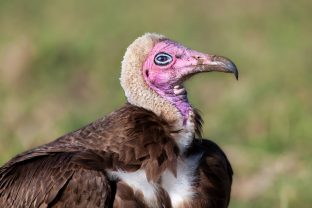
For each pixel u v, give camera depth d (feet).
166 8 85.76
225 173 35.14
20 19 84.89
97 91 66.13
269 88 61.98
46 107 61.21
